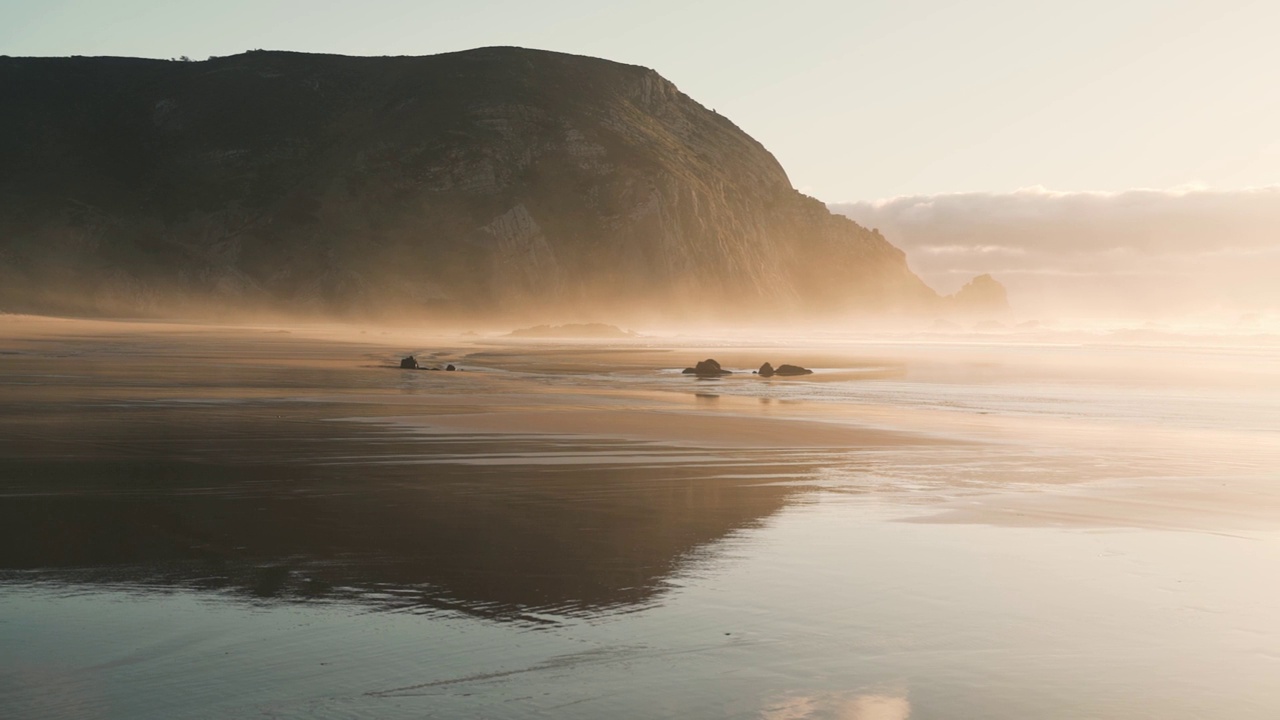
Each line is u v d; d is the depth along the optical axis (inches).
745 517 410.6
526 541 354.3
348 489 456.4
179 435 640.4
